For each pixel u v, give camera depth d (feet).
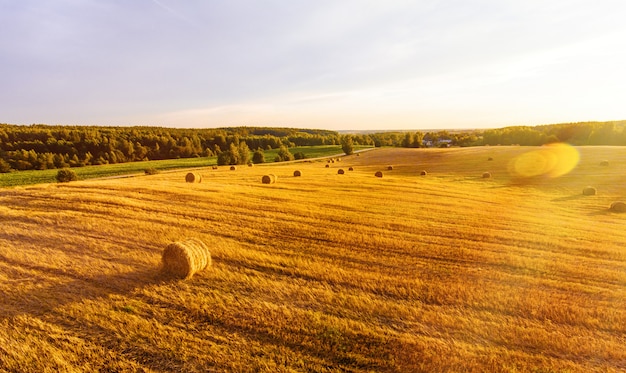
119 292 30.78
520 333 26.14
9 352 22.86
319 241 46.03
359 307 29.43
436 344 24.71
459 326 26.96
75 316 27.02
